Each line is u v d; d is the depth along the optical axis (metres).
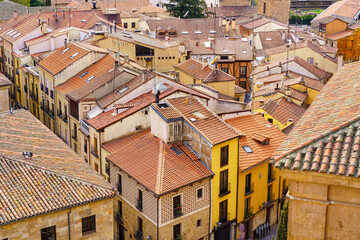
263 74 96.69
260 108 73.75
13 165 38.12
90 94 63.72
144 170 48.47
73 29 90.88
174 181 46.72
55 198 36.28
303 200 18.69
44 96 77.81
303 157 18.61
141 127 58.97
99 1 149.25
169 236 47.25
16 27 99.44
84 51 74.19
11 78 95.12
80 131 63.59
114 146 56.12
